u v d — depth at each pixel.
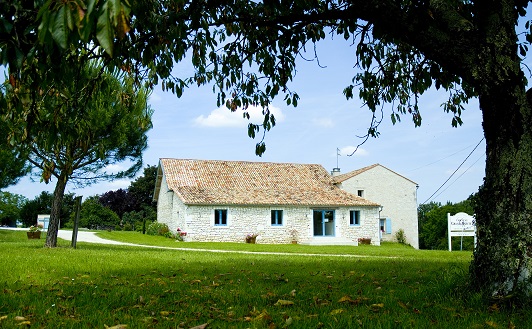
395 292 6.18
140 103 17.45
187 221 32.72
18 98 4.61
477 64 5.01
